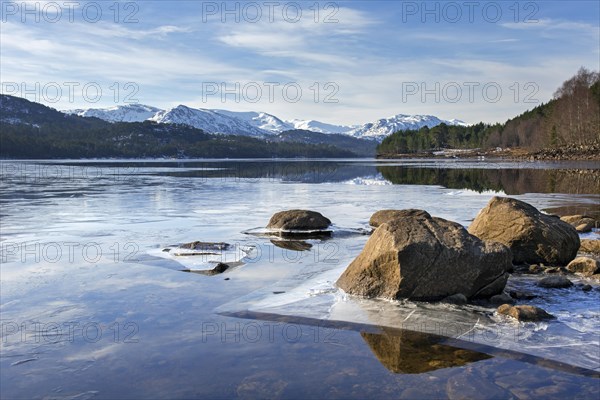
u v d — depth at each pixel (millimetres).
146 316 6824
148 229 15273
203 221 17188
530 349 5672
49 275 9219
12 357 5422
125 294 7945
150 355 5441
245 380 4809
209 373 4977
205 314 6926
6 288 8289
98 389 4660
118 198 26188
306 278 9125
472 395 4496
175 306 7301
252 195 28438
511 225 10891
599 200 24625
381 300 7727
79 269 9727
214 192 30562
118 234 14258
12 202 23781
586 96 93250
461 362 5277
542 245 10547
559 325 6512
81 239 13336
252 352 5531
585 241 11734
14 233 14367
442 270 7715
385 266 7938
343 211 20469
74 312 7004
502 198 11586
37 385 4754
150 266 10023
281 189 33281
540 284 8664
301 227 14828
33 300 7590
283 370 5043
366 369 5074
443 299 7711
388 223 8477
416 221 8555
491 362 5281
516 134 151750
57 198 26031
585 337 6059
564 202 23672
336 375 4922
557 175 48031
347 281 8328
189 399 4438
